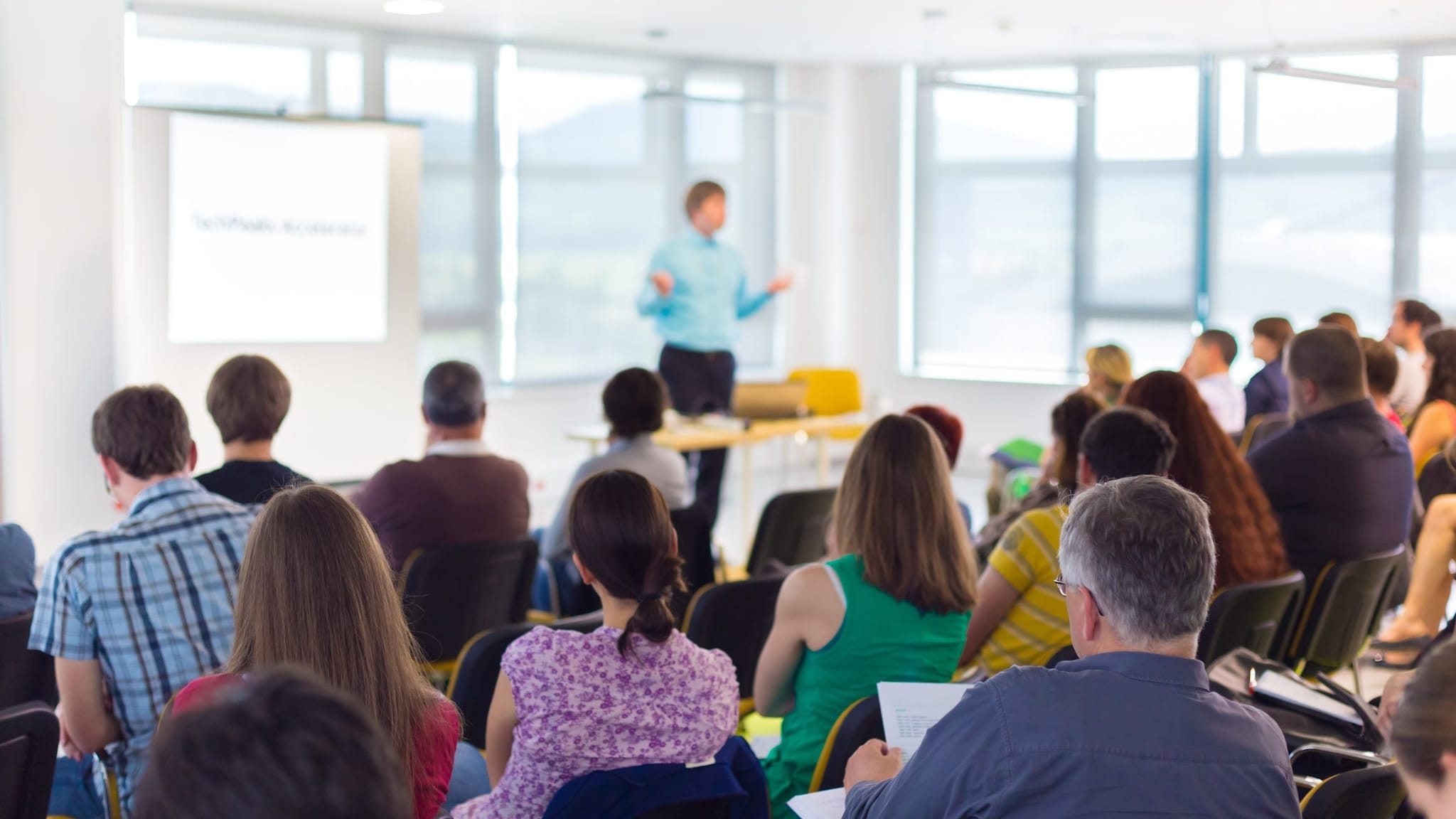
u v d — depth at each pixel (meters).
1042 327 9.84
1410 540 4.18
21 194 5.39
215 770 0.72
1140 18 7.73
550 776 2.02
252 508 2.52
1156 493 1.56
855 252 10.26
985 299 10.02
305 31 7.54
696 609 3.05
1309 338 3.60
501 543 3.63
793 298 10.07
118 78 5.62
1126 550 1.52
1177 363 9.40
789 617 2.46
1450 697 1.14
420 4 7.11
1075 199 9.60
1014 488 5.81
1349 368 3.56
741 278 7.67
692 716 2.05
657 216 9.29
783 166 9.91
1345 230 8.84
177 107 5.92
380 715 1.61
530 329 8.71
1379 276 8.79
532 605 4.57
